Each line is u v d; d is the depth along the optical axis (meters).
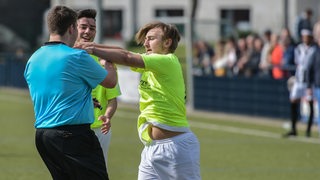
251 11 58.84
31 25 70.25
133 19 63.44
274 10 57.69
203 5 60.69
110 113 12.23
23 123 28.78
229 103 31.22
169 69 10.81
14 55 49.44
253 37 33.38
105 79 10.41
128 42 53.06
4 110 34.41
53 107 10.21
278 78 28.83
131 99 35.25
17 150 21.23
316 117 27.25
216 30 43.09
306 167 18.62
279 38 32.91
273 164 19.05
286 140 23.72
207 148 21.97
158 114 10.91
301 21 35.50
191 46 33.19
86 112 10.30
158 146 10.93
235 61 32.97
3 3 71.56
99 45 10.46
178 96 10.92
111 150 21.41
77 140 10.20
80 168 10.21
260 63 31.30
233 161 19.52
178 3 62.84
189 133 11.02
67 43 10.49
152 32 11.19
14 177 16.83
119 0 64.56
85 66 10.24
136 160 19.62
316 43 24.62
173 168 10.92
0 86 48.28
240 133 25.47
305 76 24.23
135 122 29.03
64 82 10.19
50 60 10.27
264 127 27.11
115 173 17.61
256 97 29.84
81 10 12.09
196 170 11.02
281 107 28.72
